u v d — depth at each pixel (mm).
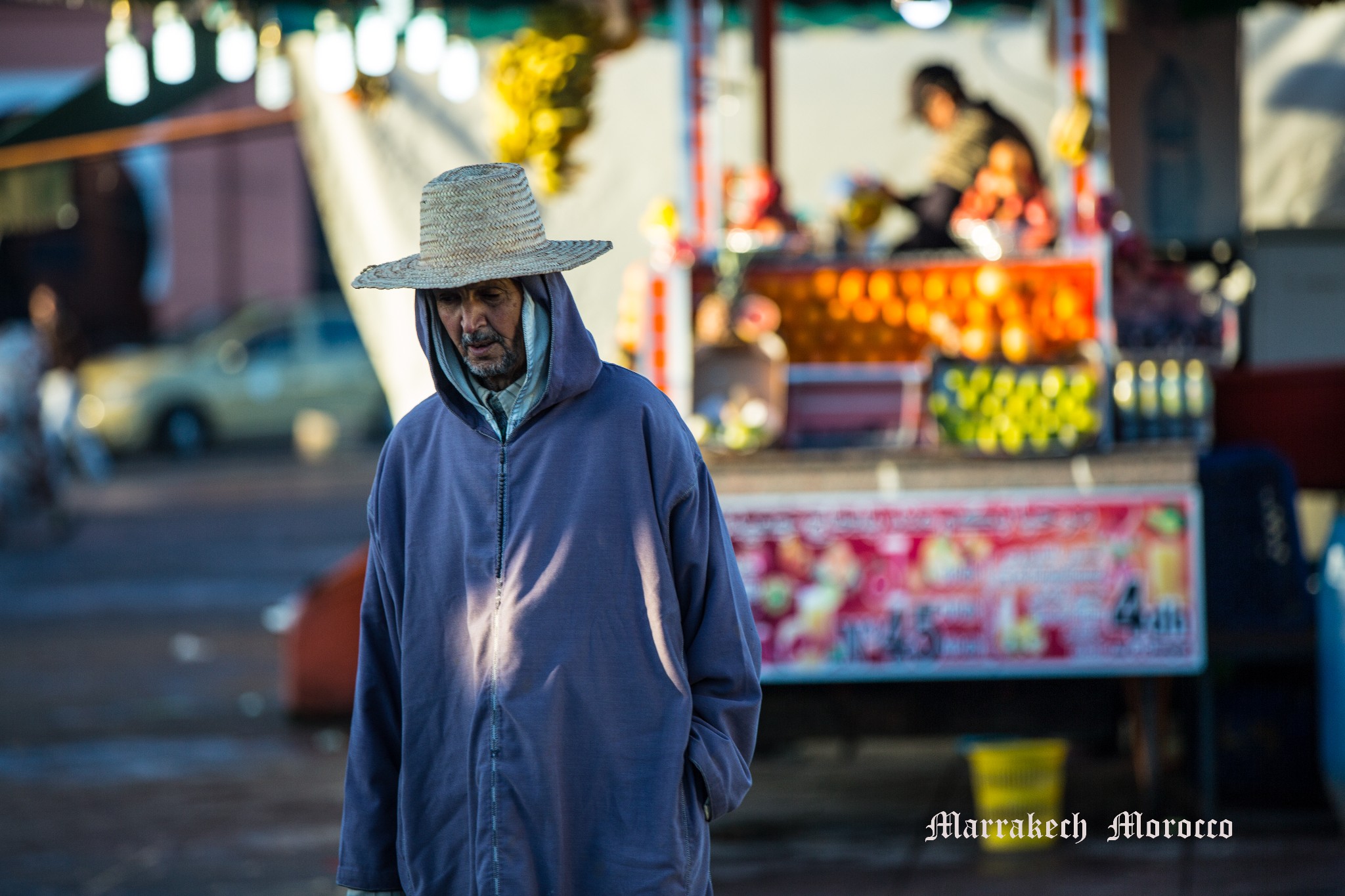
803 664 11289
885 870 11008
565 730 5832
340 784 13969
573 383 5922
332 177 19234
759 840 11867
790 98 19812
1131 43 15391
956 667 11242
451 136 19094
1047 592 11203
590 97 13930
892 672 11266
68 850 12109
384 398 46812
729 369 12203
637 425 5977
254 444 46312
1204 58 15422
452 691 6000
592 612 5848
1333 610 11094
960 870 10953
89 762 14945
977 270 12352
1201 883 10422
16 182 19031
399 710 6328
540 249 5969
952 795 13023
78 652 20531
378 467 6301
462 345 5953
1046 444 11227
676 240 12477
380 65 15617
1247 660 12203
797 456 11250
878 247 13930
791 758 14555
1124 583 11203
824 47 19750
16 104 45781
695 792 5949
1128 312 11805
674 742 5855
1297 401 12758
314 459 44688
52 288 50219
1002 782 11391
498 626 5855
